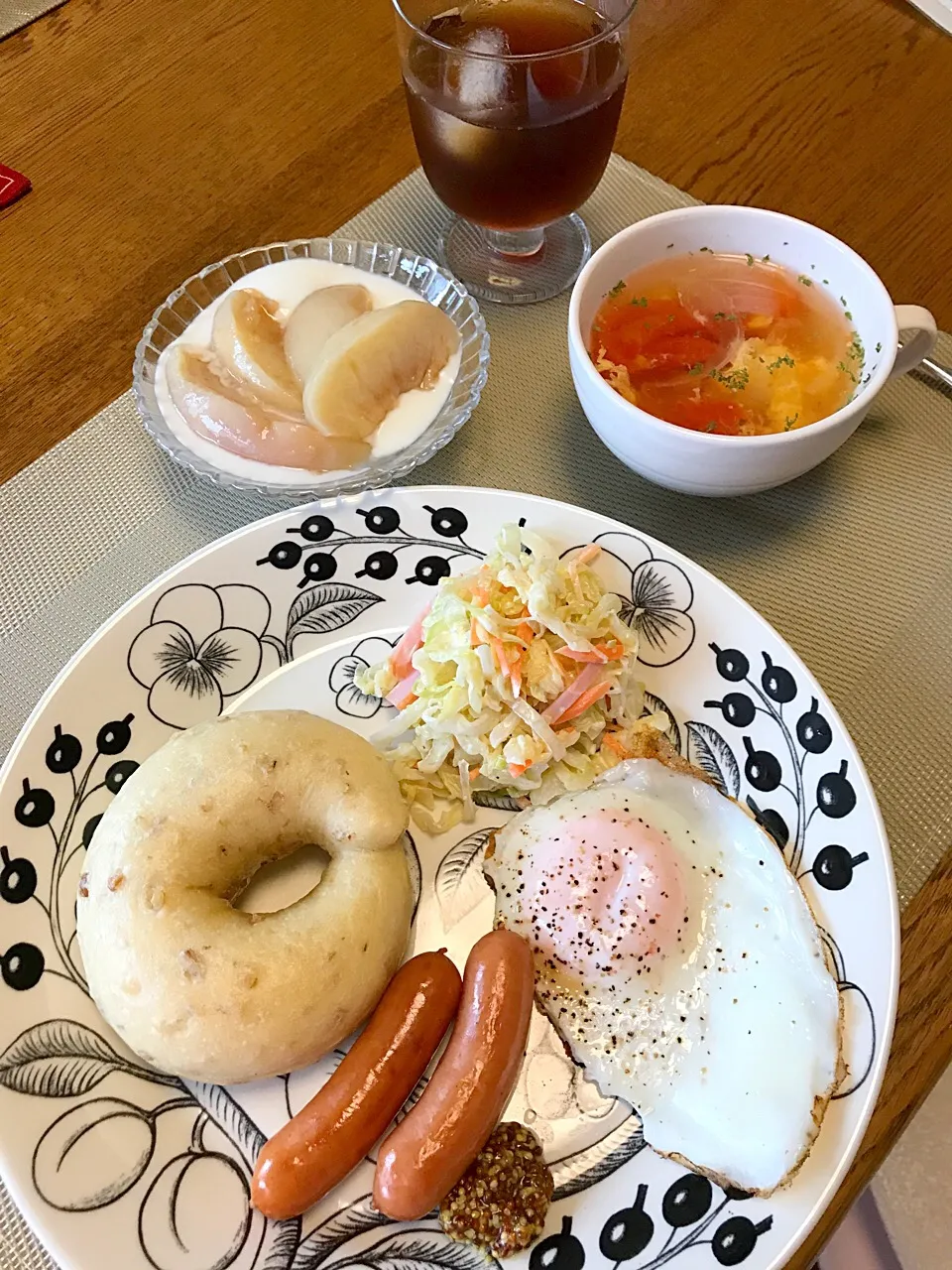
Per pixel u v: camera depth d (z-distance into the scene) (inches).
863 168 18.1
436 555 14.2
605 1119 10.8
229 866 11.6
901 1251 14.4
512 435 15.5
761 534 14.5
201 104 18.8
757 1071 10.7
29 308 16.5
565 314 16.7
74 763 12.4
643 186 18.0
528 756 12.7
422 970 11.2
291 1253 10.0
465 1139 10.1
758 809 12.4
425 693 13.2
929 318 13.5
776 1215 9.7
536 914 12.0
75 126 18.6
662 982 11.6
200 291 16.2
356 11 20.1
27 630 13.7
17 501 14.8
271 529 13.9
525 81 13.9
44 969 11.1
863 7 20.2
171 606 13.4
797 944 11.3
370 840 11.5
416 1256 10.0
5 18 19.9
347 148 18.3
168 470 15.1
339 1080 10.5
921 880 11.7
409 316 14.8
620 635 13.3
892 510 14.7
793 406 13.6
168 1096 10.7
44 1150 10.0
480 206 15.8
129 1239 9.7
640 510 14.8
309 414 14.3
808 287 14.4
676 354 14.0
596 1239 10.0
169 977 10.5
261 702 13.4
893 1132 10.6
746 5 20.2
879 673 13.3
